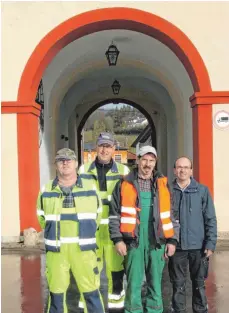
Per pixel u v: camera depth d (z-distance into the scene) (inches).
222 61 345.4
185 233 177.2
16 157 347.6
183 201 178.2
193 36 346.6
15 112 344.8
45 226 167.8
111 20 345.1
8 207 349.4
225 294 216.2
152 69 513.3
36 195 352.8
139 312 182.1
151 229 176.9
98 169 197.3
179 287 181.8
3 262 284.5
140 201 175.0
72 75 510.9
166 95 650.2
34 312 196.2
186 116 466.3
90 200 165.8
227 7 345.4
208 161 343.6
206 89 344.2
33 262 283.6
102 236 194.2
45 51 346.9
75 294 216.1
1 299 213.5
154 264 180.1
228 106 343.0
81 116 820.0
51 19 347.9
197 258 179.2
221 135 343.3
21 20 347.3
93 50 463.2
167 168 708.7
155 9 346.0
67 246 165.6
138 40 437.1
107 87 690.8
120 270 193.8
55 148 514.3
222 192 344.8
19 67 346.9
